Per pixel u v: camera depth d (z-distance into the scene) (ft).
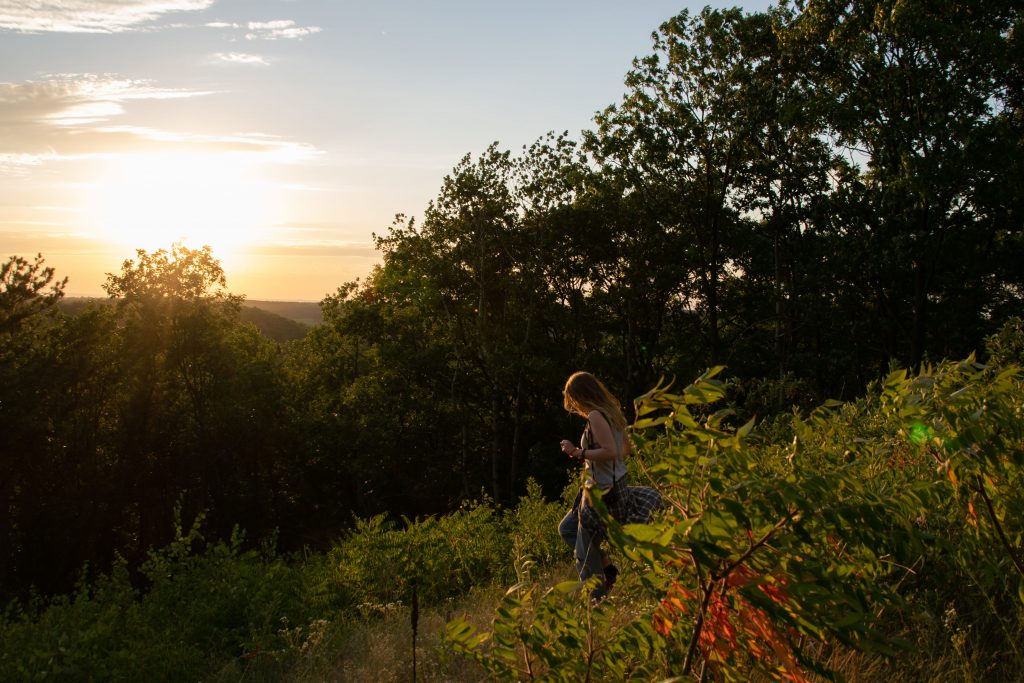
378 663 15.69
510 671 8.63
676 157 108.99
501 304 136.67
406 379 134.00
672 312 132.98
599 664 8.36
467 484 130.72
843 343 118.11
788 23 100.78
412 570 25.05
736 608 6.72
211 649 20.36
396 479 135.64
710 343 130.11
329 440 134.41
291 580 24.86
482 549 27.50
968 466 8.75
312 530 142.10
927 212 90.63
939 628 10.59
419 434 140.15
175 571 25.48
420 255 127.24
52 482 118.42
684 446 6.81
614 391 131.64
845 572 6.86
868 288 103.76
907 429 8.79
